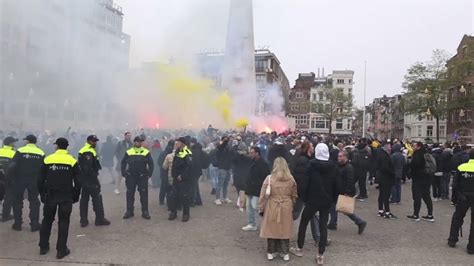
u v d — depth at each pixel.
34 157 7.07
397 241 7.15
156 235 7.07
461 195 6.72
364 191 11.85
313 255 6.22
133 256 5.91
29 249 6.12
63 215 5.85
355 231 7.83
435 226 8.48
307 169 5.95
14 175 7.00
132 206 8.38
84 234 7.04
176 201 8.34
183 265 5.59
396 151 11.47
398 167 11.34
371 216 9.39
